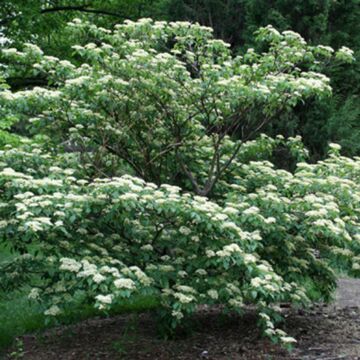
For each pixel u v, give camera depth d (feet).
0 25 38.75
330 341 17.65
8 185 13.99
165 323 16.76
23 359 16.08
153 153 18.25
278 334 15.25
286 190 16.92
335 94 35.99
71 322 18.04
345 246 16.08
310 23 35.04
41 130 17.62
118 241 16.07
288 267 17.24
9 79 39.78
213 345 16.89
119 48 17.35
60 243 14.69
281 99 16.89
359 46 36.65
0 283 14.99
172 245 15.93
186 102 17.44
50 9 43.29
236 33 42.11
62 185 14.37
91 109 17.26
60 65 16.75
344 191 16.14
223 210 14.39
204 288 14.88
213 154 19.16
